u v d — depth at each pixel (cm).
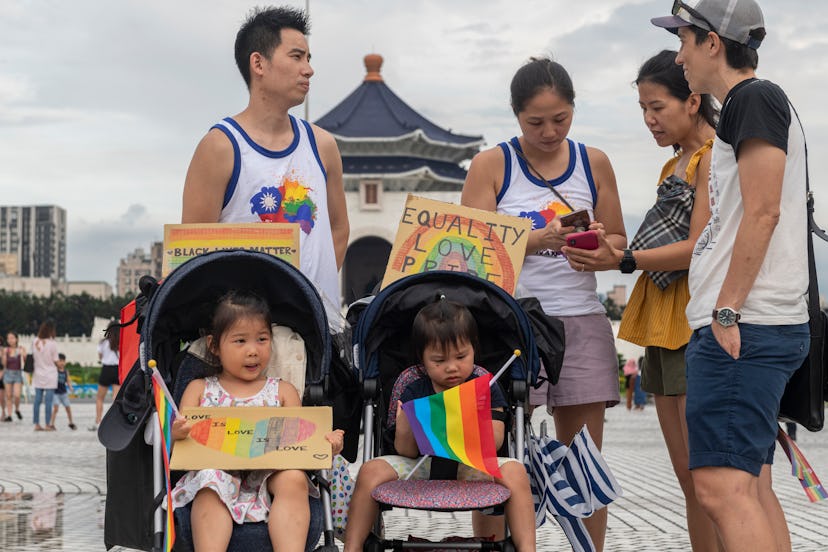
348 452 520
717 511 437
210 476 425
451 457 452
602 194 574
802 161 441
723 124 438
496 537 548
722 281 442
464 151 6844
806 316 441
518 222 530
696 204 522
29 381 3575
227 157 517
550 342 502
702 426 439
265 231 488
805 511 915
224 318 462
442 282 500
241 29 532
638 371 3328
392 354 511
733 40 443
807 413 447
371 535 454
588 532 527
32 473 1232
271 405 468
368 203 6391
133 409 451
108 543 457
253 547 423
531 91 531
